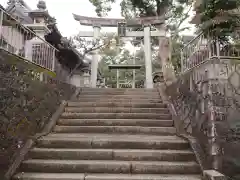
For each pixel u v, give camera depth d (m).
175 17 9.87
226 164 3.03
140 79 17.56
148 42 10.63
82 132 4.78
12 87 3.36
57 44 8.25
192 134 4.07
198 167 3.34
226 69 3.46
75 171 3.36
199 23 4.21
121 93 7.27
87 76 14.30
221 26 3.71
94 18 11.27
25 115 3.78
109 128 4.77
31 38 5.09
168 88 6.32
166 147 3.94
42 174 3.24
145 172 3.35
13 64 3.44
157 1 9.46
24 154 3.54
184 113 4.58
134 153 3.66
